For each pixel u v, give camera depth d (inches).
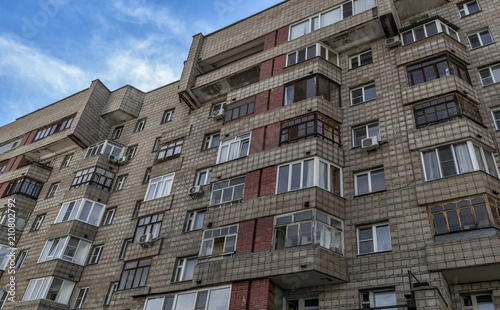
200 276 687.7
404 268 583.8
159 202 946.1
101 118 1314.0
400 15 925.2
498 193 587.2
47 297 924.6
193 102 1098.7
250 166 784.3
